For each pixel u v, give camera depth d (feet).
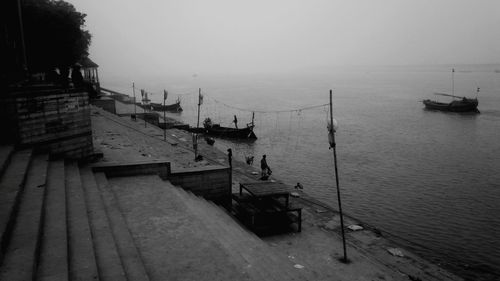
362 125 163.63
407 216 62.44
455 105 199.62
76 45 110.42
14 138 32.04
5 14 53.72
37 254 17.08
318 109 226.38
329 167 94.68
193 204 36.88
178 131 123.44
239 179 65.92
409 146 119.44
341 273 32.32
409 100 276.82
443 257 46.83
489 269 44.11
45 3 96.99
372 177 85.61
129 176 40.42
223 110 233.96
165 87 522.88
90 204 27.32
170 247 24.35
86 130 40.16
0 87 33.22
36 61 94.12
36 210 20.83
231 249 27.22
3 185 22.84
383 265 34.83
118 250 22.11
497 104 233.96
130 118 123.54
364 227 45.21
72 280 16.67
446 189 76.64
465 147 116.78
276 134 146.00
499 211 64.44
